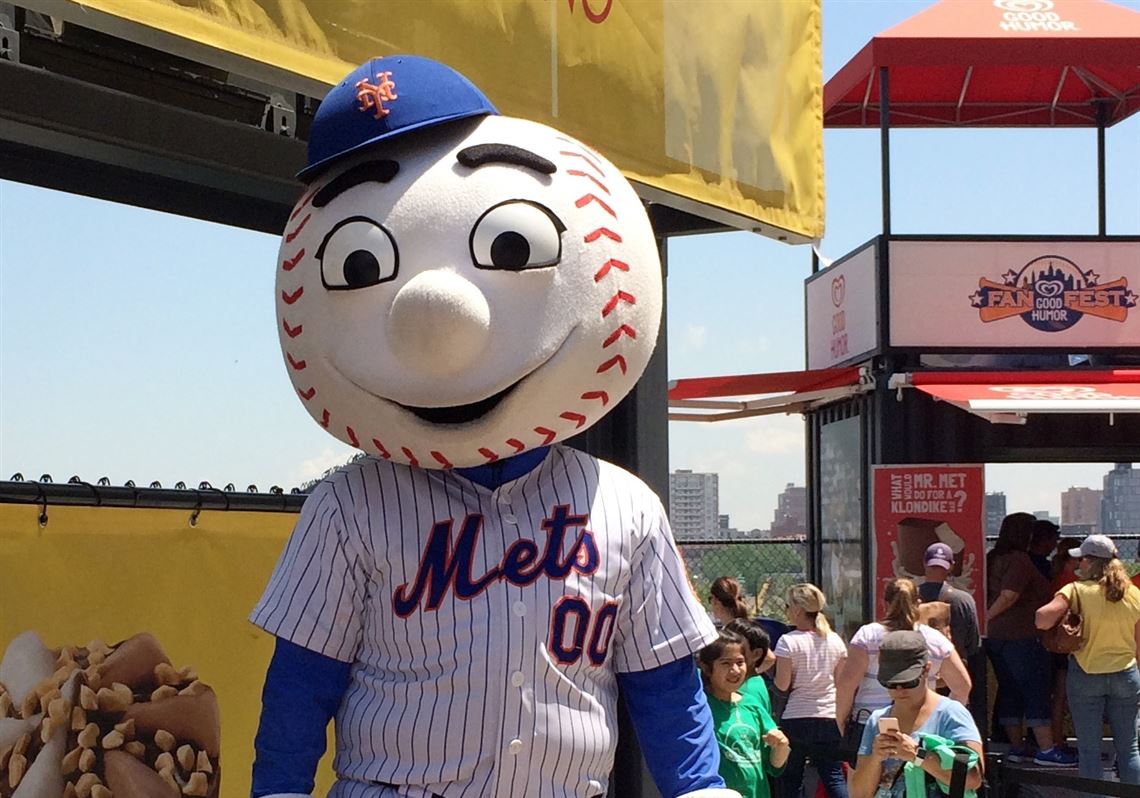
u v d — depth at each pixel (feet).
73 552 10.04
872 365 39.99
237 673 11.35
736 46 15.71
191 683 10.94
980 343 39.40
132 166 11.23
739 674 18.83
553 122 12.85
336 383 7.78
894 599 22.56
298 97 12.24
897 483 37.76
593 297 7.82
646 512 8.41
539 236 7.63
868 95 45.88
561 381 7.77
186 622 10.91
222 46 9.43
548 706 7.68
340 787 7.90
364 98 7.84
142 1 8.84
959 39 39.06
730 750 18.63
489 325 7.47
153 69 10.64
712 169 15.17
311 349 7.84
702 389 41.81
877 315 39.32
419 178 7.72
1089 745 30.17
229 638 11.28
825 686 23.75
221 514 11.23
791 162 16.74
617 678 8.58
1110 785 17.70
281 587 7.86
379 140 7.73
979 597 37.32
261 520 11.59
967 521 37.58
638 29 14.03
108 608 10.28
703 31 15.11
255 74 9.95
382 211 7.65
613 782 14.96
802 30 17.20
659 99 14.30
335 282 7.66
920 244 39.29
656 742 8.45
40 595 9.78
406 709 7.61
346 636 7.88
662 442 16.20
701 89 15.03
